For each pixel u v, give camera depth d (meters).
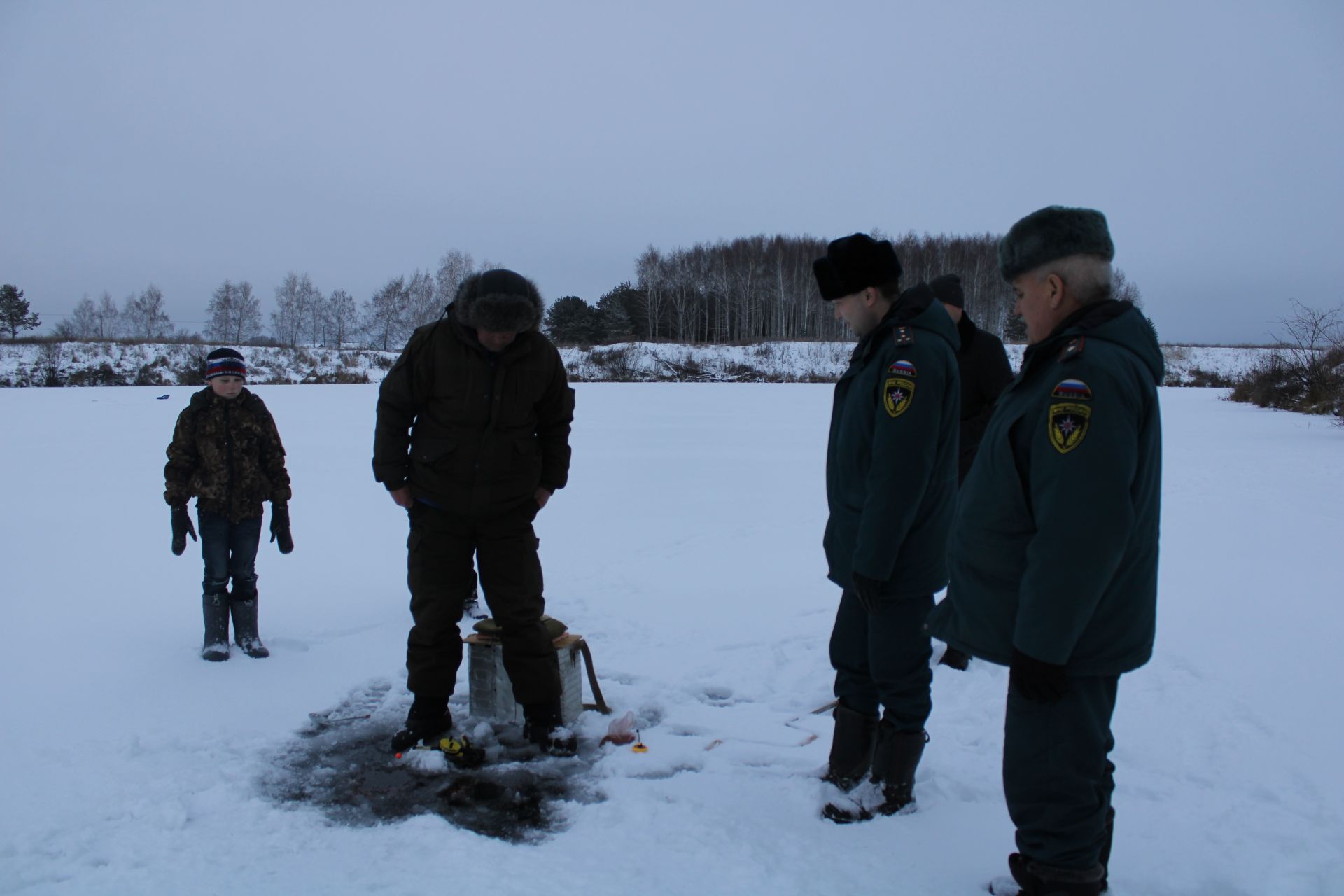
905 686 2.84
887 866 2.55
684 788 3.08
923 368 2.63
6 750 3.32
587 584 5.76
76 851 2.61
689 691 4.02
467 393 3.30
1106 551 1.94
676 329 68.62
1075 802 2.16
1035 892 2.21
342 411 19.30
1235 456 12.20
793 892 2.41
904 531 2.64
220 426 4.38
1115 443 1.94
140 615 5.10
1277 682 3.85
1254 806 2.84
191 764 3.25
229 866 2.54
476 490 3.35
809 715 3.73
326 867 2.53
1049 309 2.18
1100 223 2.16
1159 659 4.16
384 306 69.69
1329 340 22.52
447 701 3.51
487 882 2.43
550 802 3.01
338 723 3.67
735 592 5.58
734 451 13.12
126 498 8.91
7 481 9.96
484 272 3.29
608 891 2.39
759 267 68.88
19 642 4.58
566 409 3.57
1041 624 1.98
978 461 2.29
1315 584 5.32
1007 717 2.26
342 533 7.40
